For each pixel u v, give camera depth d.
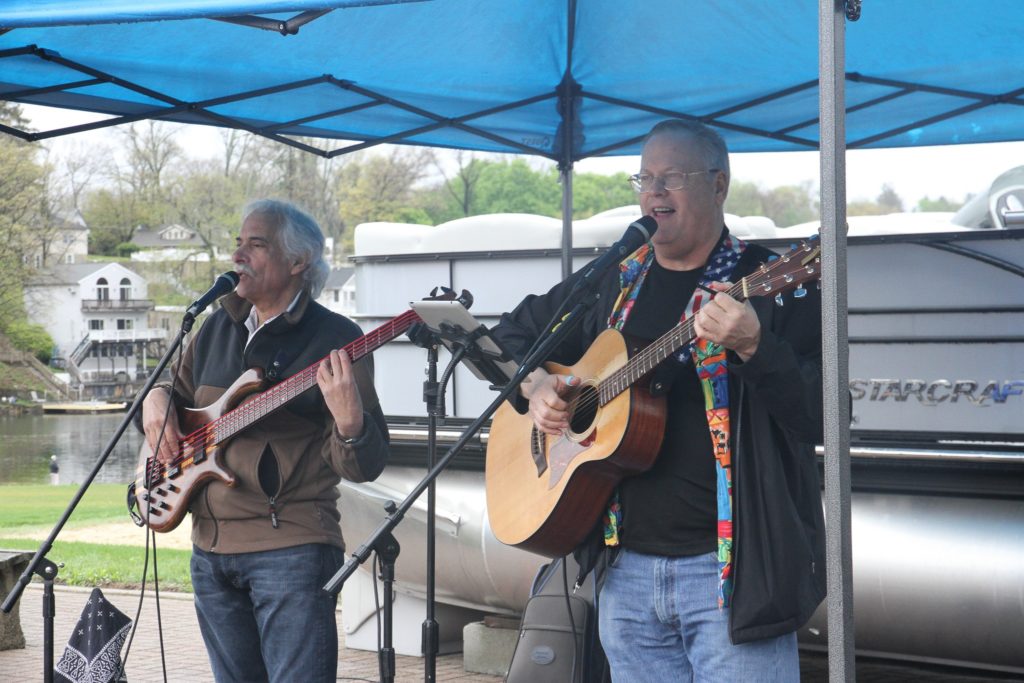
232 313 3.57
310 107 5.16
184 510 3.44
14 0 2.95
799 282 2.56
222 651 3.48
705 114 5.34
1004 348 4.55
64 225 44.19
